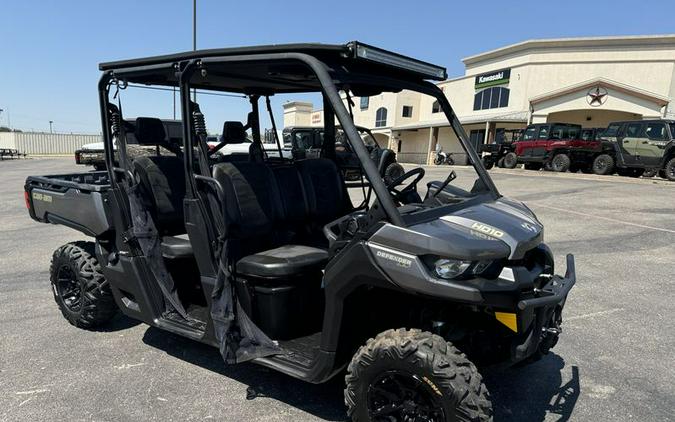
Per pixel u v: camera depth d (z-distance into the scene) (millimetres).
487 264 2289
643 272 5746
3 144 39344
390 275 2289
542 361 3568
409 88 3051
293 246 3371
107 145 3537
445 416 2207
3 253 6664
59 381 3244
